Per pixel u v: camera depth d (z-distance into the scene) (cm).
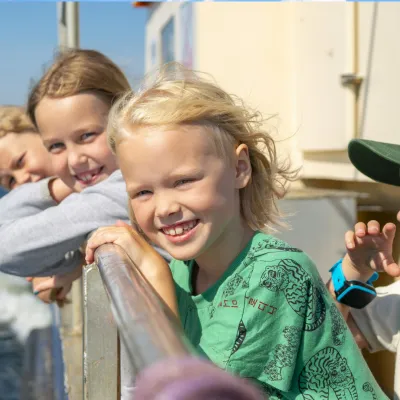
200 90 141
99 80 220
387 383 346
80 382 256
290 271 130
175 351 56
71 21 484
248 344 128
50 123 221
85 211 204
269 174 152
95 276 112
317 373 133
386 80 366
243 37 527
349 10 400
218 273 139
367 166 188
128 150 133
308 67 472
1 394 287
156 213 132
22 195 242
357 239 182
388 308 194
